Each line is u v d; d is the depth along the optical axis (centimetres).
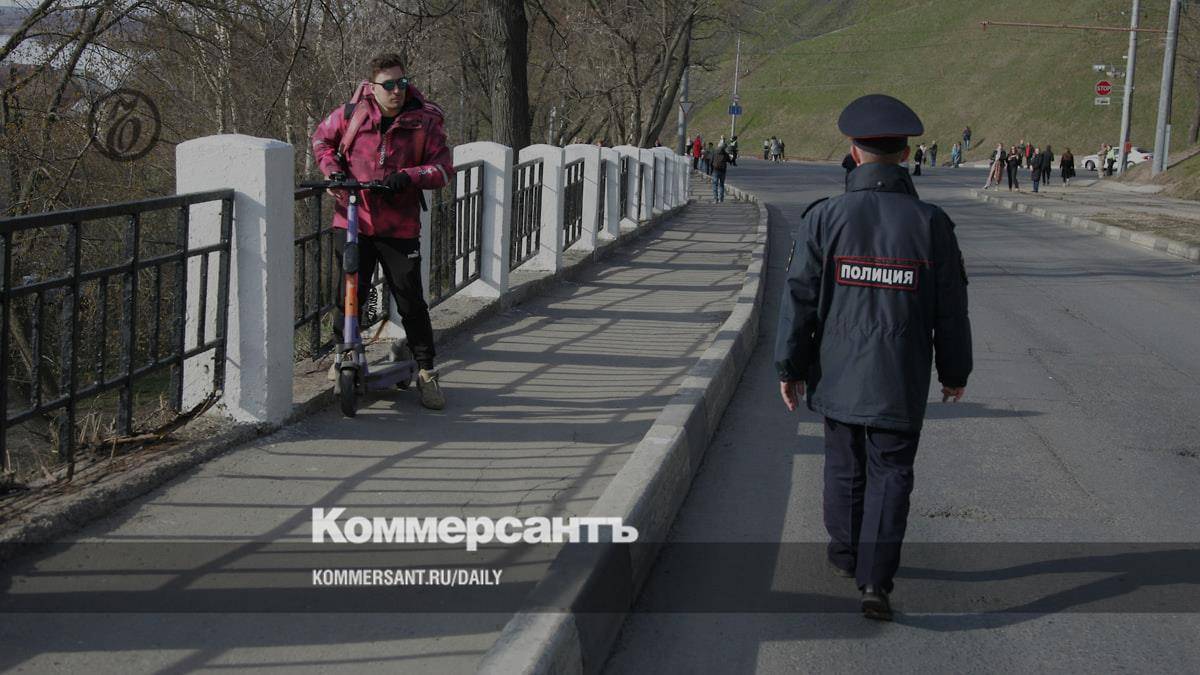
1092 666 387
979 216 2948
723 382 741
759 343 1026
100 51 1441
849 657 391
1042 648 400
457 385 709
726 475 604
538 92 3541
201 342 552
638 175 2023
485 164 979
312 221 695
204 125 1742
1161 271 1706
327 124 621
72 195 1487
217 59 1579
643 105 3778
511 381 730
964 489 588
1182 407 787
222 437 534
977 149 8625
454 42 2691
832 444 448
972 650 398
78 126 1434
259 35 1556
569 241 1398
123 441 513
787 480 596
